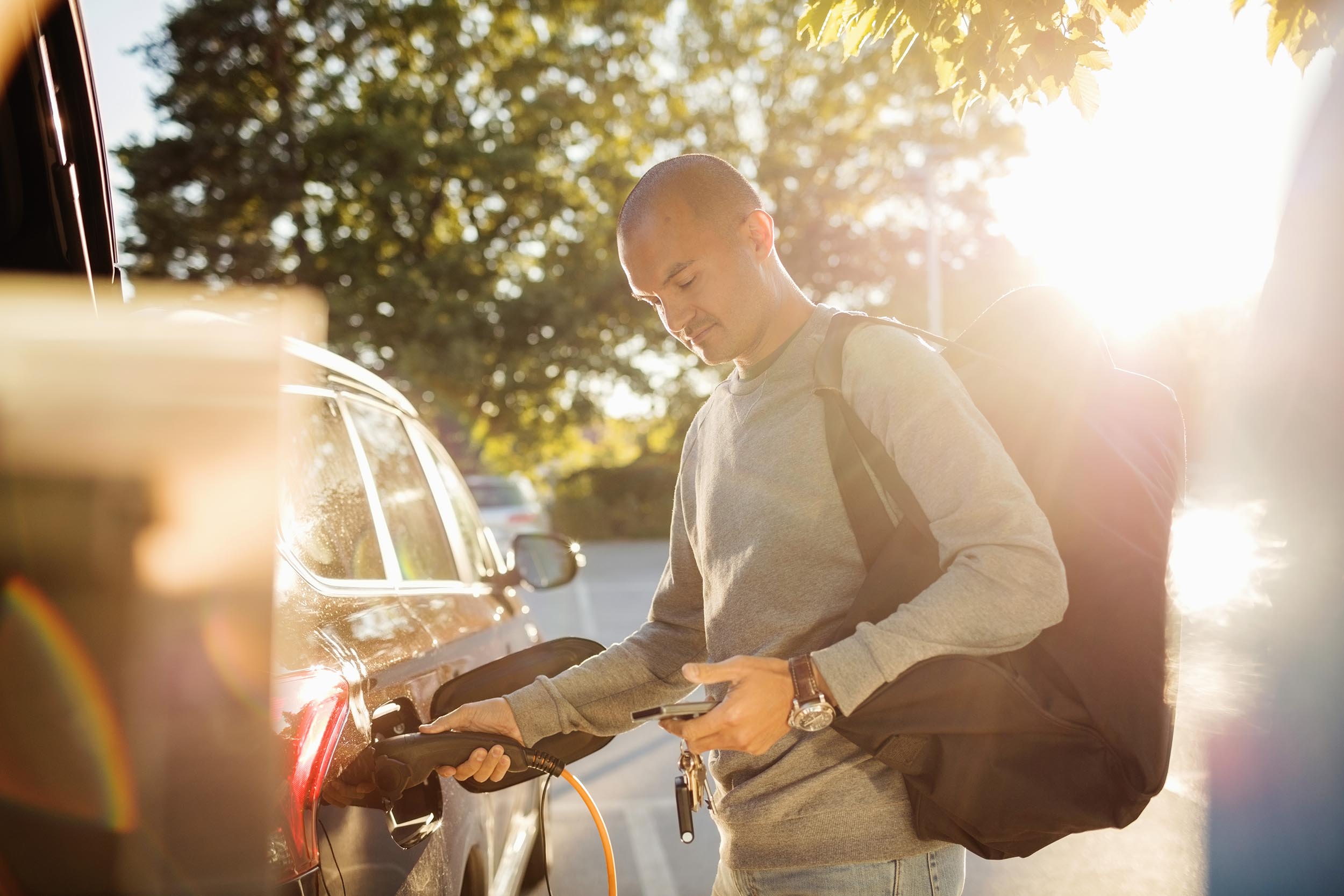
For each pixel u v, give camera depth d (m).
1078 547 1.51
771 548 1.64
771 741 1.43
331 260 24.45
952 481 1.45
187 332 0.90
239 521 0.91
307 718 1.41
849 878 1.62
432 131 26.17
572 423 27.55
